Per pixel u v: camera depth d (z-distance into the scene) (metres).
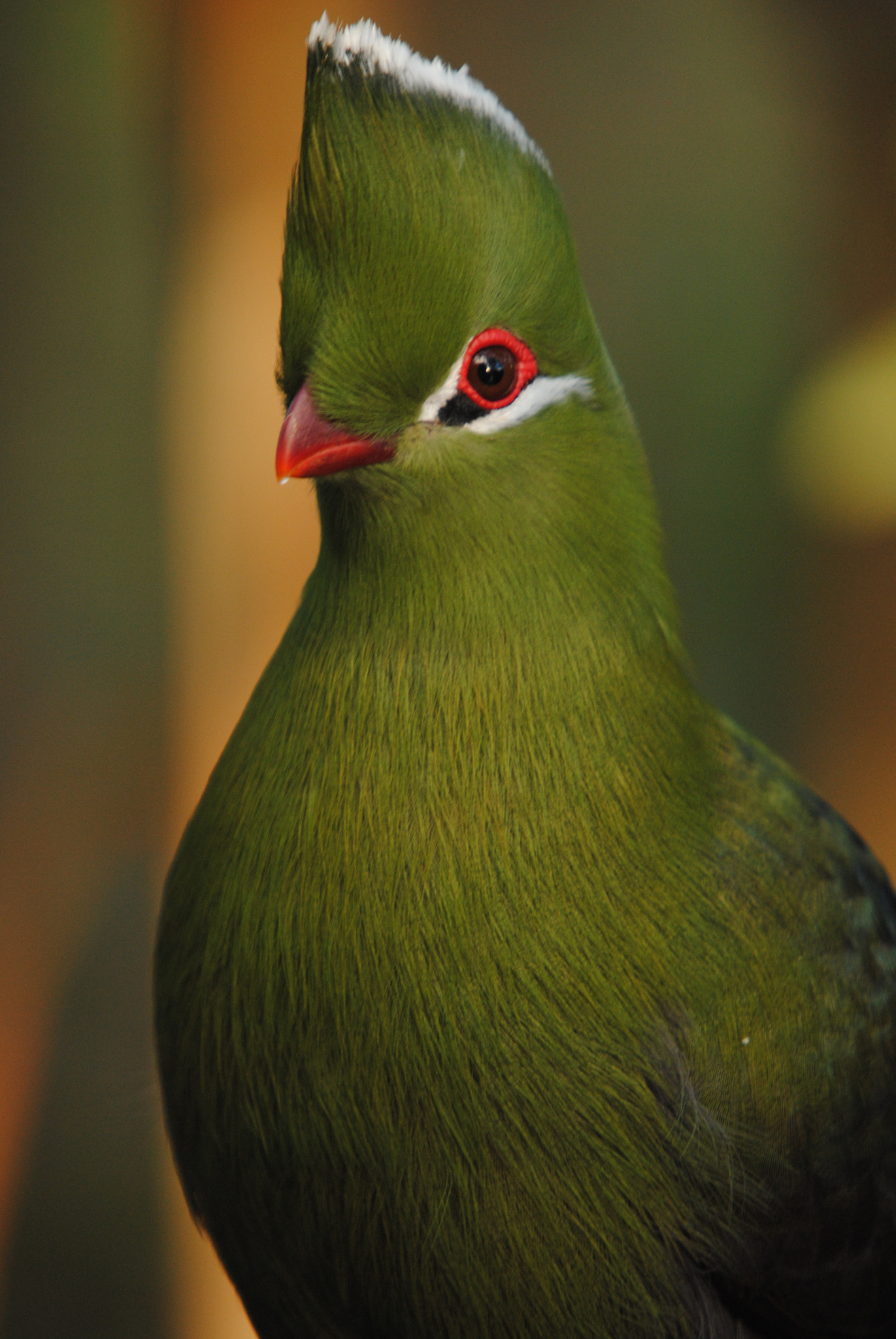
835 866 2.84
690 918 2.79
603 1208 2.78
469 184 2.77
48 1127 4.04
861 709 4.27
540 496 2.78
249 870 2.78
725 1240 2.79
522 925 2.77
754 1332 2.82
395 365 2.76
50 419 4.35
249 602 3.80
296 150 3.66
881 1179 2.83
